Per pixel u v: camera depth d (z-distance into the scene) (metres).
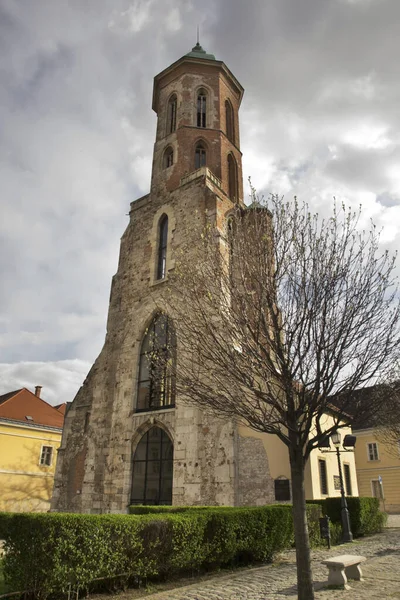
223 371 9.84
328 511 17.92
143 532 9.77
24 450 35.12
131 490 19.39
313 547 14.84
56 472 22.50
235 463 16.84
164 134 28.28
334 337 8.81
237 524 11.73
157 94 30.95
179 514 10.89
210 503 16.77
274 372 8.76
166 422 19.19
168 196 24.86
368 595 8.55
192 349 11.52
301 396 8.70
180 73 29.06
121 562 9.23
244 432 17.44
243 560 12.15
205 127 27.58
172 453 18.84
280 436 8.51
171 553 10.13
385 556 13.09
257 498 16.42
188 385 10.24
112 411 21.38
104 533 9.03
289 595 8.55
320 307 9.09
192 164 26.09
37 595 8.23
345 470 24.08
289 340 8.98
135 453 20.03
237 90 30.97
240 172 28.45
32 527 8.39
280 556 13.39
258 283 9.91
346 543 16.14
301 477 8.08
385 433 23.92
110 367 22.58
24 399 38.31
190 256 20.81
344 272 9.48
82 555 8.59
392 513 34.66
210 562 11.05
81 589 8.80
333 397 8.85
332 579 9.43
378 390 9.80
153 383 19.83
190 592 9.02
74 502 21.03
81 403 23.36
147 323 22.09
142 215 25.72
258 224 11.37
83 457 21.81
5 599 8.26
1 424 34.16
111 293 24.73
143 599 8.56
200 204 22.95
